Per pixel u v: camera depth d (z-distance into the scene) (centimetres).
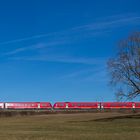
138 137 3891
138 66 7319
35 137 3916
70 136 4034
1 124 7431
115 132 4841
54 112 13225
